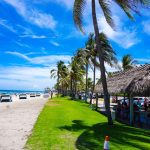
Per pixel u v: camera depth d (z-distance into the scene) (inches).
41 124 682.8
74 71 2696.9
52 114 948.6
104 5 709.3
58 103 1727.4
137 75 700.7
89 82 4018.2
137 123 761.6
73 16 723.4
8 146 427.8
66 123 709.3
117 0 667.4
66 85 3676.2
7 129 604.7
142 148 422.0
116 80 955.3
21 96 3083.2
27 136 516.4
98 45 692.1
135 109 906.1
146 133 576.7
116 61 1385.3
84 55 1700.3
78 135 530.0
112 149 411.2
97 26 695.1
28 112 1064.2
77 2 711.1
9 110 1178.0
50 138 493.0
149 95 608.4
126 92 682.2
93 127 645.9
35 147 418.9
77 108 1268.5
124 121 825.5
